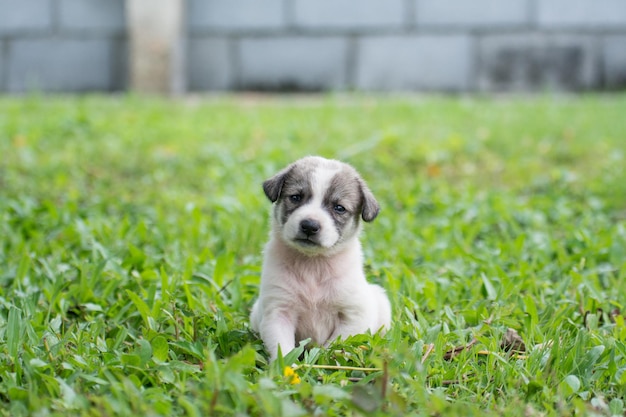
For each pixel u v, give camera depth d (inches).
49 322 223.5
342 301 219.1
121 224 317.1
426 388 183.8
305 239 213.8
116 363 189.6
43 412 163.5
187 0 682.8
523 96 681.6
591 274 272.1
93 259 267.6
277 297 216.8
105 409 165.0
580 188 409.7
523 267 272.2
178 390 178.1
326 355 203.2
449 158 467.8
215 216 354.3
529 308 230.5
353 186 228.7
